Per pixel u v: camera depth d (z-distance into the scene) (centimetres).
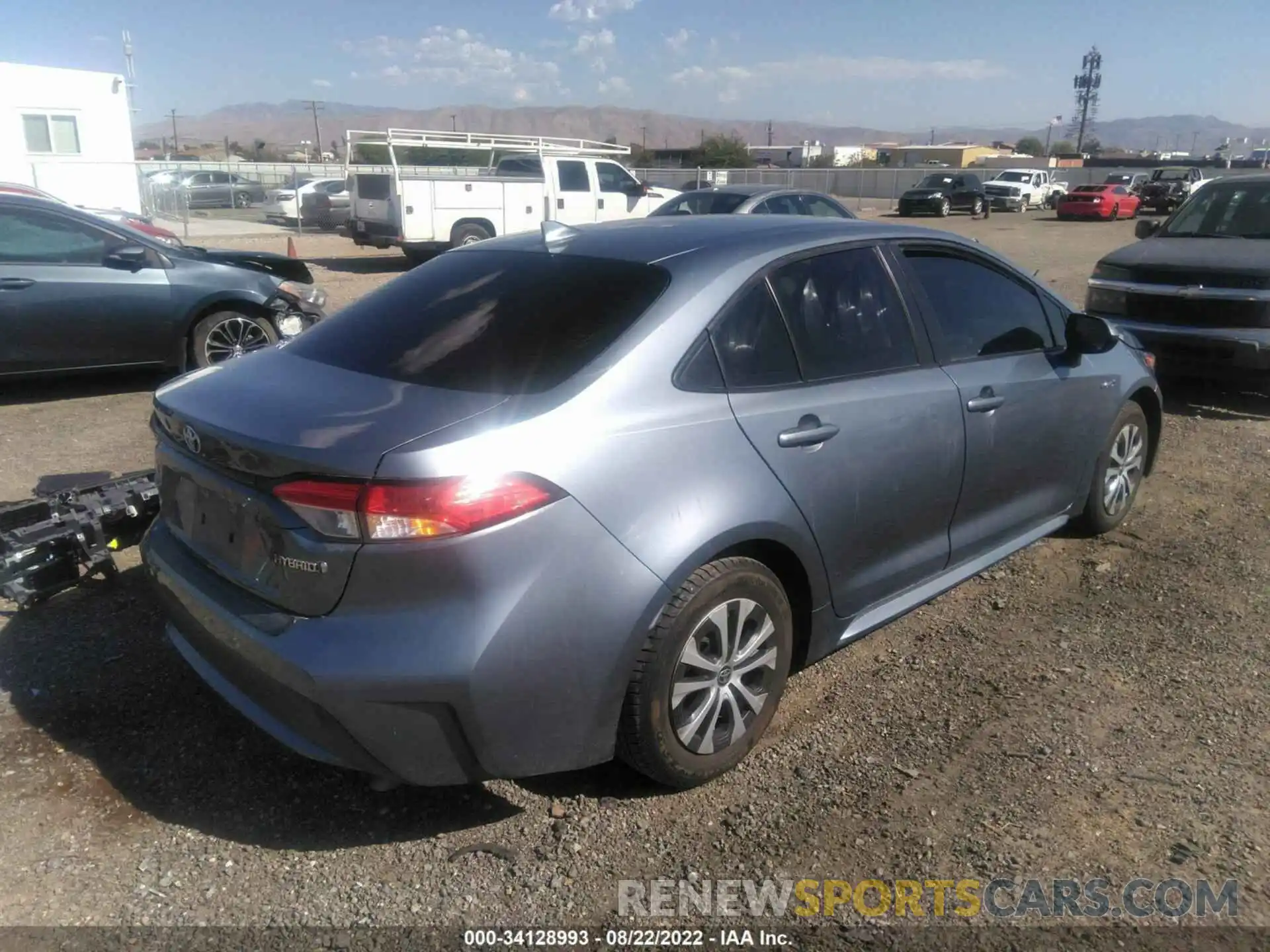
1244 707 359
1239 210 847
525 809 309
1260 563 487
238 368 339
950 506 388
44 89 2423
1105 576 475
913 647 409
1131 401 513
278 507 269
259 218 3316
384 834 297
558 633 268
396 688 256
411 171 1886
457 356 306
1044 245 2336
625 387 289
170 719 351
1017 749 335
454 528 254
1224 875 275
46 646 397
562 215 1917
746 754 329
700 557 289
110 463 623
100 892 271
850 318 357
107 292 755
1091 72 12700
